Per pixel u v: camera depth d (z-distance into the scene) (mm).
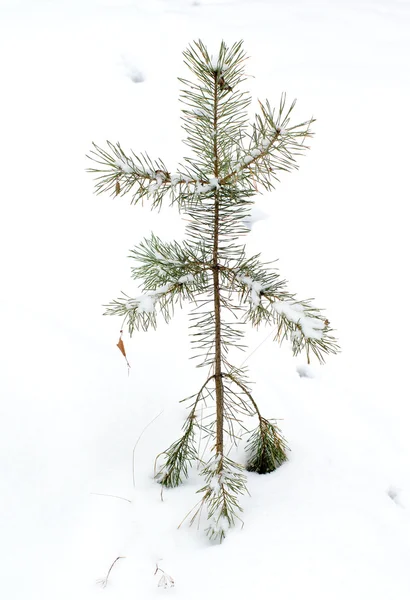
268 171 1507
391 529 1977
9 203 3863
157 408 2586
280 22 6164
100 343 2891
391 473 2320
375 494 2170
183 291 1799
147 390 2660
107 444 2344
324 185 4246
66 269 3422
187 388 2734
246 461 2330
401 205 4051
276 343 3123
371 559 1811
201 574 1778
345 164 4422
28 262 3436
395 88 5227
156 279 1803
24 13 5969
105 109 4773
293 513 2008
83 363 2646
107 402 2506
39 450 2209
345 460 2357
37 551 1887
